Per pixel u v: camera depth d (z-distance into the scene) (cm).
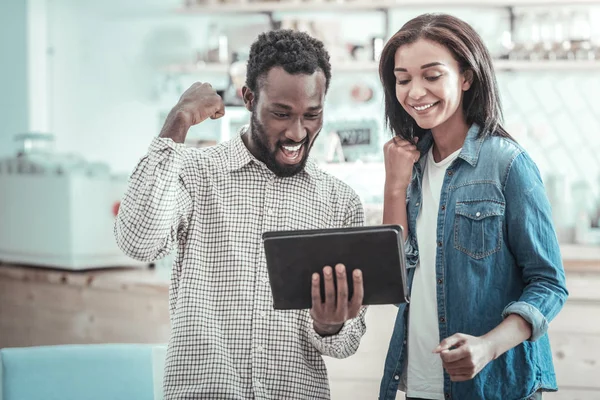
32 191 359
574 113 475
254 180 178
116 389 204
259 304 171
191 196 177
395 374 189
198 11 480
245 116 372
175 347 170
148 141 536
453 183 182
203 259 175
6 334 369
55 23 547
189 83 517
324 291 156
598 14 475
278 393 171
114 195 359
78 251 348
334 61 459
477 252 176
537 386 175
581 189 429
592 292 300
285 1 468
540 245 171
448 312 179
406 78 180
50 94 549
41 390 200
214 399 166
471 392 175
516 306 166
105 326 337
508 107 480
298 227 177
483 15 468
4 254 372
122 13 535
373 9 471
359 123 421
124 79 537
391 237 152
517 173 175
